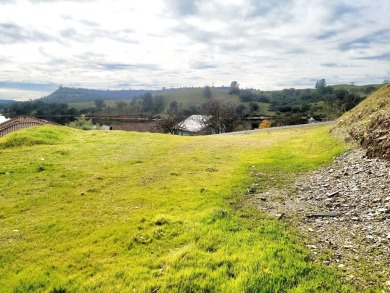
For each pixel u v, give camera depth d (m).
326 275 6.08
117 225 8.84
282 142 23.03
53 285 6.04
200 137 28.64
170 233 8.05
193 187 12.30
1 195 11.63
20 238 8.22
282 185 12.53
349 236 7.75
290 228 8.40
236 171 14.85
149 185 12.78
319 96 135.12
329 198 10.57
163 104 162.25
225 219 8.82
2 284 6.18
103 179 13.73
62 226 8.90
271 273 6.07
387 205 9.05
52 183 12.98
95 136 26.73
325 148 18.27
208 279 6.02
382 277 5.99
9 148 19.91
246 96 150.25
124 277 6.23
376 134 14.56
